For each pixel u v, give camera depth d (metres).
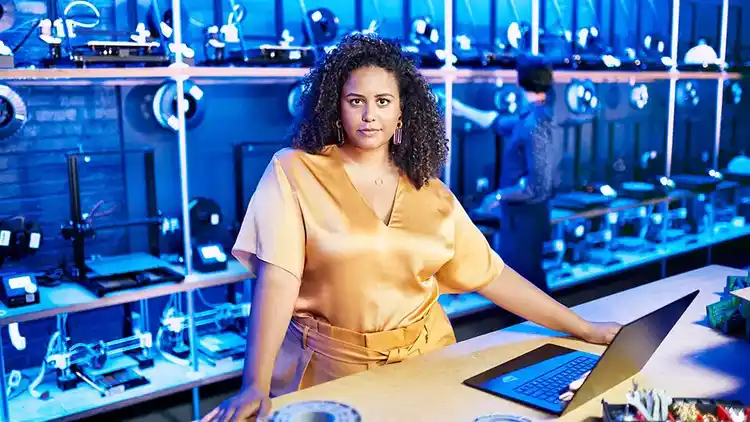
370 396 1.30
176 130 3.01
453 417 1.21
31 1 2.81
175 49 2.65
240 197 3.15
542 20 4.32
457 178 4.06
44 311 2.42
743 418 1.12
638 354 1.34
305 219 1.49
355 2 3.54
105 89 2.99
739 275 2.04
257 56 2.85
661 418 1.12
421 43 3.55
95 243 3.02
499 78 3.64
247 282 3.17
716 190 4.49
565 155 4.44
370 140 1.48
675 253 4.40
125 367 2.80
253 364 1.38
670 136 4.50
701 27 5.07
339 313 1.52
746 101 5.18
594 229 4.50
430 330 1.61
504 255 3.33
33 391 2.65
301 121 1.56
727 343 1.56
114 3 2.98
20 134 2.82
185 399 3.00
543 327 1.70
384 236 1.50
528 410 1.24
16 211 2.84
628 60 4.16
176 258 3.01
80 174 2.97
